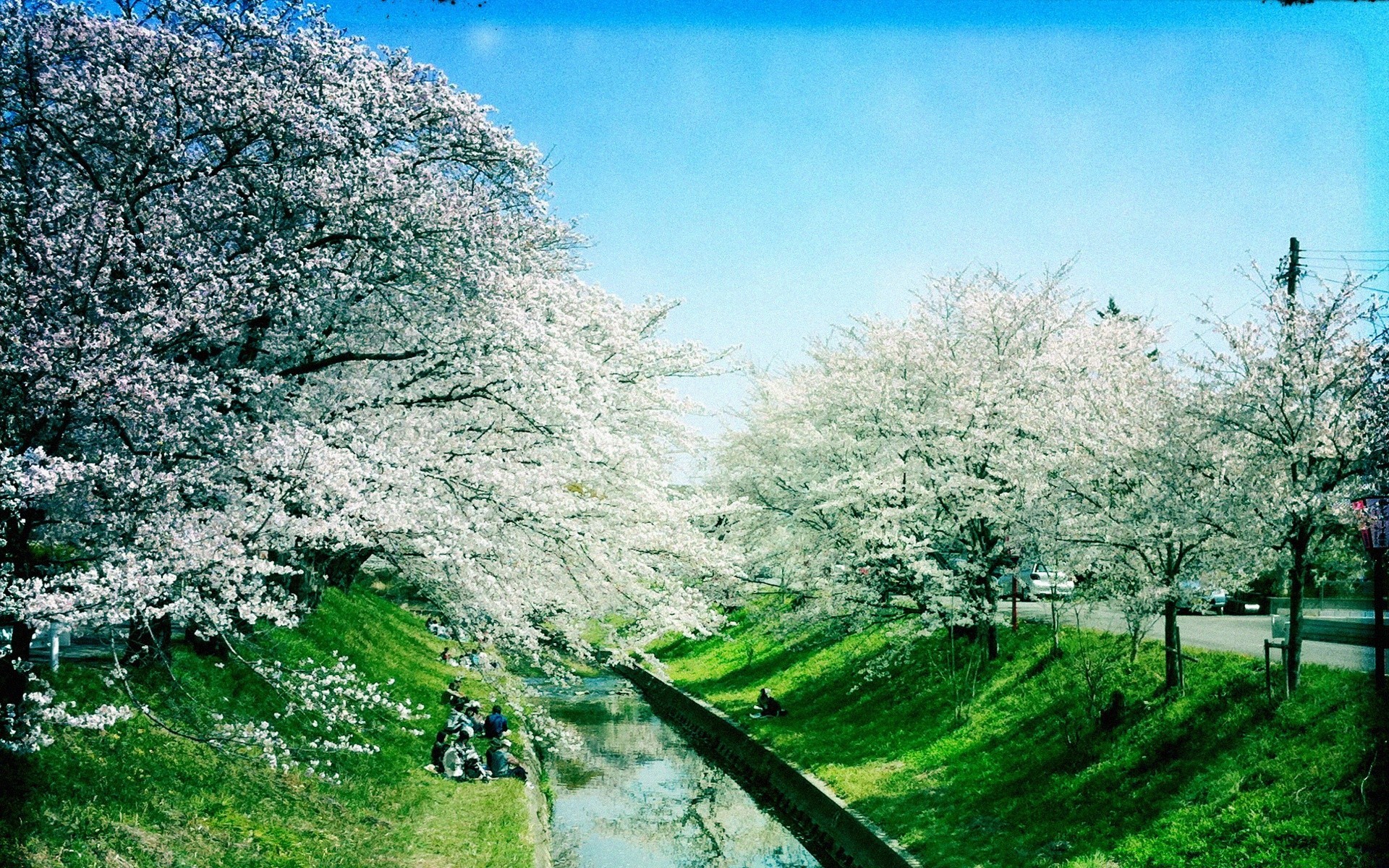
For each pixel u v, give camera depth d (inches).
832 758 765.3
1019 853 497.7
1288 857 392.8
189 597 340.2
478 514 504.1
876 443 887.1
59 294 331.6
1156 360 661.3
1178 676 580.4
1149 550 594.6
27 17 379.9
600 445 535.2
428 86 490.3
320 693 423.2
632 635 711.7
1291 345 512.7
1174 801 475.5
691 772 950.4
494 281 487.2
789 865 677.9
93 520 337.4
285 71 438.6
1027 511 651.5
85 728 395.9
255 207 450.6
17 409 318.3
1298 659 493.0
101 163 412.8
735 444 1139.3
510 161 519.2
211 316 366.0
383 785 563.5
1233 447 525.7
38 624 291.1
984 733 688.4
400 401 521.3
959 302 898.7
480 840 517.0
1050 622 840.3
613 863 679.7
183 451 376.8
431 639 1428.4
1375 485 460.1
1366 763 416.2
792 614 958.4
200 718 464.8
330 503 387.5
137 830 358.6
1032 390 818.2
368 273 480.7
